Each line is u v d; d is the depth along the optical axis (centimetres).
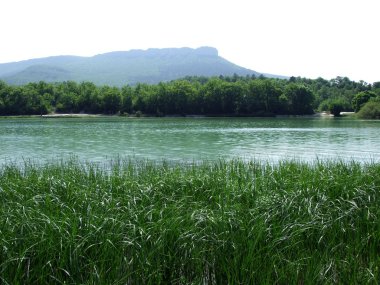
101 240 631
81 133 4659
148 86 13475
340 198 870
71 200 880
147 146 3203
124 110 12438
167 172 1167
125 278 589
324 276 596
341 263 637
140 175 1174
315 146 3152
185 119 9650
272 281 588
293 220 745
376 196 888
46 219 683
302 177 1028
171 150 2928
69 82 14012
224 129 5406
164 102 11994
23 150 2948
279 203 807
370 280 590
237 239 653
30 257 609
